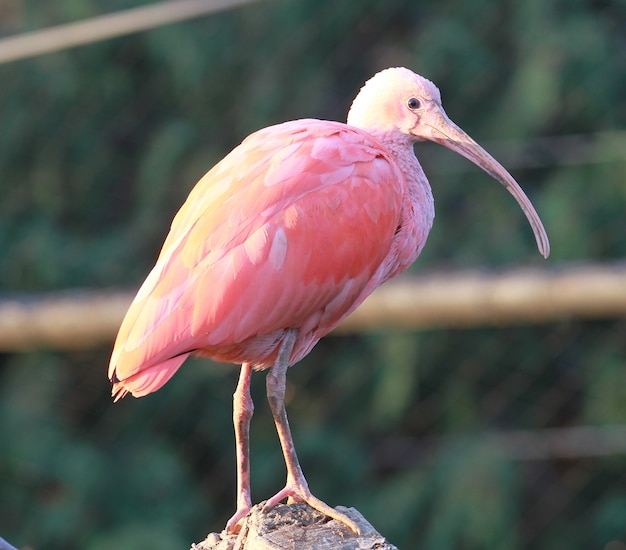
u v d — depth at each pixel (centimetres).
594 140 1109
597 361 1099
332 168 629
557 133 1130
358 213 628
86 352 1106
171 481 1086
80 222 1191
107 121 1188
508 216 1119
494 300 777
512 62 1150
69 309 832
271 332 624
